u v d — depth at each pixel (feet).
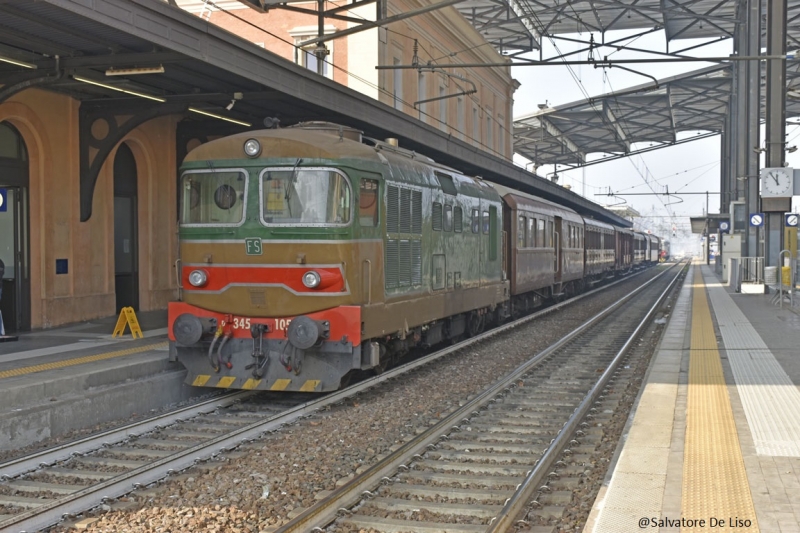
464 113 116.88
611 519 16.42
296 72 43.52
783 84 83.82
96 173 48.70
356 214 33.19
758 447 22.21
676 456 21.29
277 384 33.09
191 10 88.74
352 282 32.78
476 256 51.75
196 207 34.30
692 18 128.26
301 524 18.21
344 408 32.17
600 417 30.83
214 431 29.30
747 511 16.83
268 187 33.17
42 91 45.93
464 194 48.91
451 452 25.52
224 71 39.63
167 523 18.93
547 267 79.61
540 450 25.91
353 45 85.35
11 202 45.44
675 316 66.44
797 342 46.73
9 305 45.34
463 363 44.11
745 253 106.42
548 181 112.98
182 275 34.73
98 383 32.60
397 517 19.67
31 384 29.50
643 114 185.88
